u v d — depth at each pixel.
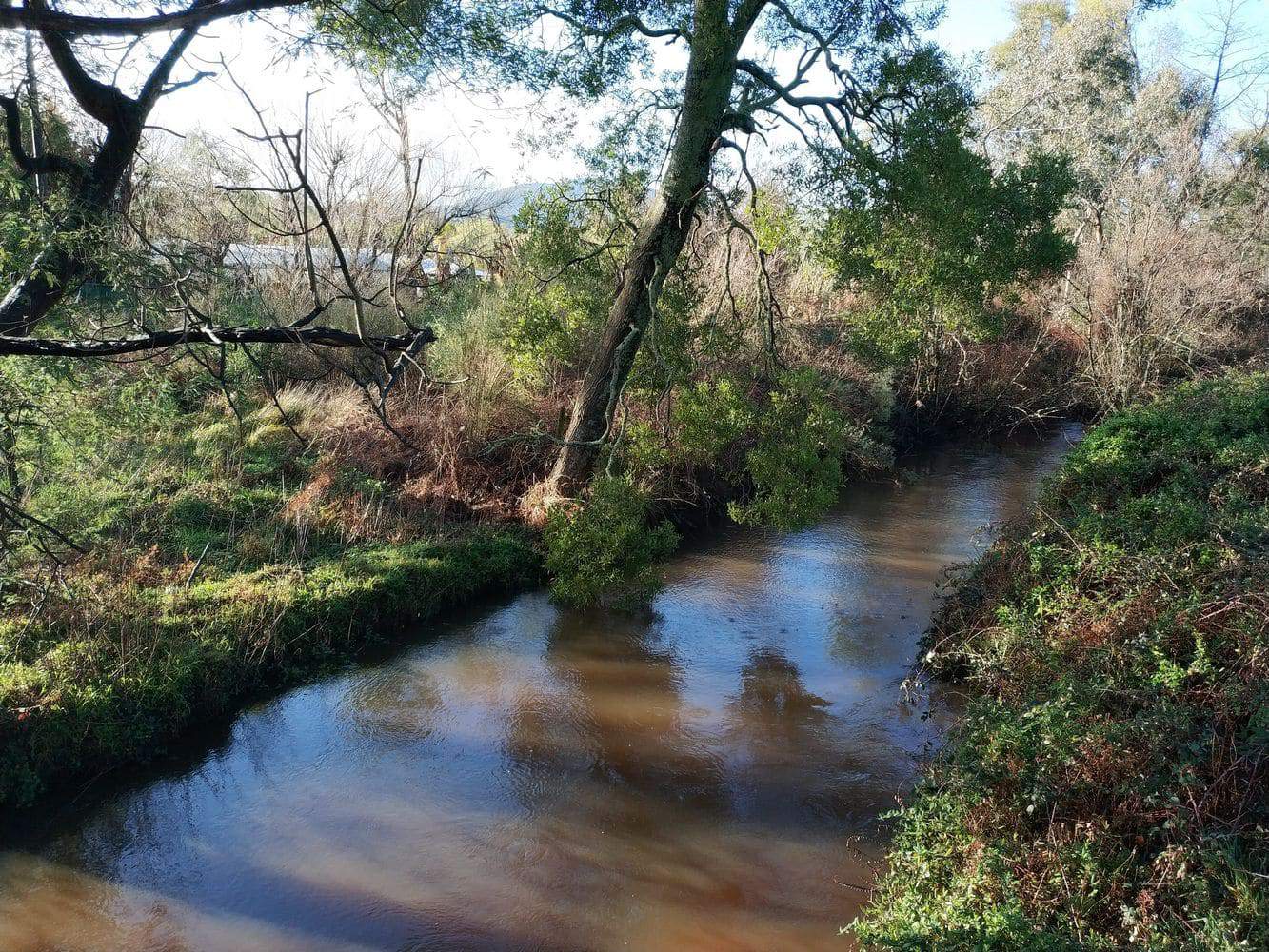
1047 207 12.02
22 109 5.37
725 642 10.31
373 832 6.79
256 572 9.62
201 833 6.71
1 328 4.35
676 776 7.63
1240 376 17.55
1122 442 11.45
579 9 9.57
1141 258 21.81
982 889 4.96
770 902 6.08
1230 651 6.08
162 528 10.11
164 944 5.63
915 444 20.92
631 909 6.02
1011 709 6.39
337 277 14.21
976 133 12.74
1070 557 8.36
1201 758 5.13
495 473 13.18
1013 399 22.91
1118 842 5.13
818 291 19.03
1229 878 4.49
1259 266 25.12
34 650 7.56
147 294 4.40
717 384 13.11
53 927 5.75
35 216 4.27
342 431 12.80
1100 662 6.39
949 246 10.98
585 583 10.40
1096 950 4.30
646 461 12.45
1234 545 7.25
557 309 13.13
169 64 4.74
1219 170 29.36
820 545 13.82
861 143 10.90
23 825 6.64
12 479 6.35
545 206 12.33
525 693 9.01
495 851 6.60
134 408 6.74
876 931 5.09
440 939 5.72
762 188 15.62
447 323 14.48
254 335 4.26
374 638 9.77
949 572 12.45
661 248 11.98
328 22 5.35
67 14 3.38
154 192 9.45
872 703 8.82
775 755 7.94
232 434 12.18
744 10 10.84
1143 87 33.25
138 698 7.55
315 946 5.64
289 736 8.03
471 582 11.02
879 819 6.82
